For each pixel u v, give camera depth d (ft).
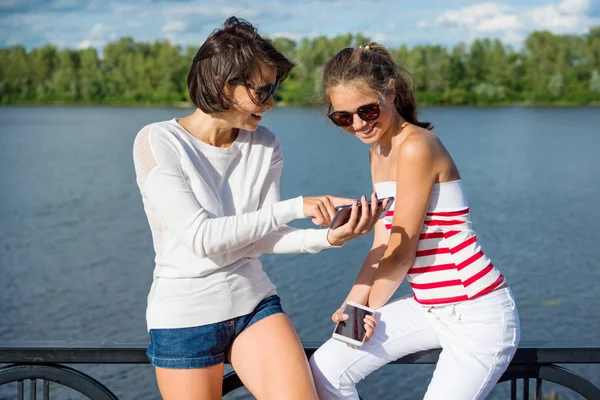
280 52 7.44
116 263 72.33
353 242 77.97
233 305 7.57
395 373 35.58
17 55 407.64
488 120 288.10
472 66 357.61
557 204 105.40
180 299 7.47
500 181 130.11
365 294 8.05
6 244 81.20
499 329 7.49
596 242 79.30
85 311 56.08
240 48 7.17
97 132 247.09
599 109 349.41
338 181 132.57
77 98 406.82
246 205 7.89
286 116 313.12
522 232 85.10
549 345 7.91
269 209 7.30
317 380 7.74
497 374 7.53
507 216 95.86
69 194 118.73
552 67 357.20
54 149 196.75
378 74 7.58
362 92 7.56
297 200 7.36
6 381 7.95
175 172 7.38
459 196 7.63
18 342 8.03
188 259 7.51
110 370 36.83
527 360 7.87
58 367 7.97
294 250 7.72
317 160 166.91
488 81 357.82
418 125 8.27
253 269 7.83
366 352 7.80
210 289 7.49
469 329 7.52
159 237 7.72
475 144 196.95
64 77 407.44
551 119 296.71
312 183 130.31
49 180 135.33
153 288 7.79
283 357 7.36
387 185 8.07
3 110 365.81
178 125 7.71
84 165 159.63
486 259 7.68
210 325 7.46
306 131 249.75
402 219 7.52
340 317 7.85
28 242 82.33
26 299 59.26
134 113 339.98
